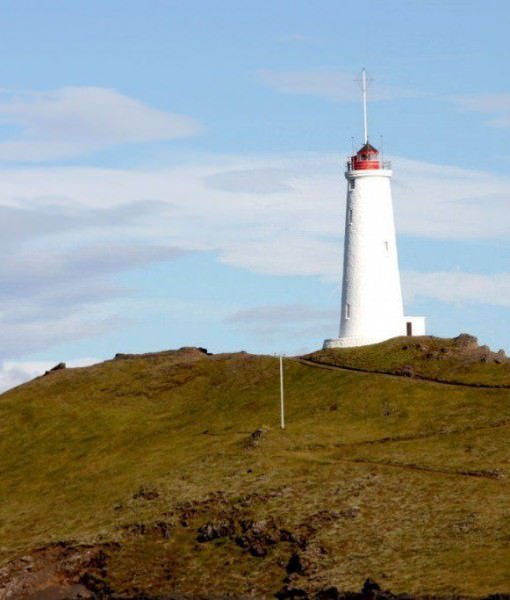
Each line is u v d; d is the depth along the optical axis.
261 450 183.38
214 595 145.62
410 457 173.38
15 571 159.75
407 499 157.62
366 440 184.25
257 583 146.12
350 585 137.75
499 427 181.62
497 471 163.12
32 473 198.62
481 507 151.75
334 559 145.50
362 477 166.75
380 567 140.75
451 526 147.75
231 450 186.00
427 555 141.50
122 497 177.88
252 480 171.75
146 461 191.38
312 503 160.88
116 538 163.50
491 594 127.00
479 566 135.75
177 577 152.12
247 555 153.25
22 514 182.00
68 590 155.00
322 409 199.88
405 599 130.38
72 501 182.50
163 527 163.62
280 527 156.00
